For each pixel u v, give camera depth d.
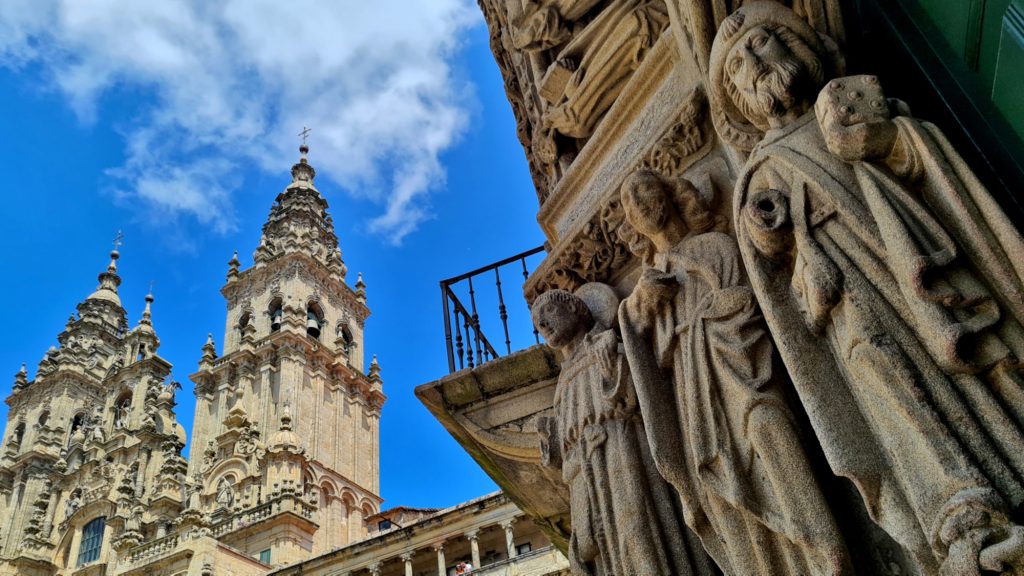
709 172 3.03
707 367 2.40
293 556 33.88
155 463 46.59
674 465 2.44
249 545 34.53
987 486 1.56
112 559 34.81
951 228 1.83
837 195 1.98
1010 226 1.72
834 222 2.00
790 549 2.12
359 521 42.06
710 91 2.80
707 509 2.38
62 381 57.34
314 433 42.81
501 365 4.44
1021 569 1.45
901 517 1.74
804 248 2.01
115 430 50.62
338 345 48.09
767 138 2.30
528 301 4.10
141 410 51.53
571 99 4.04
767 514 2.14
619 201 3.45
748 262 2.22
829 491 2.17
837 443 1.87
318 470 41.09
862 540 2.09
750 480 2.22
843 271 1.91
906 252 1.78
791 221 2.08
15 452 55.38
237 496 38.34
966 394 1.69
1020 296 1.69
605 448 2.89
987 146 2.17
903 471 1.71
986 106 2.15
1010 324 1.70
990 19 2.11
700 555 2.62
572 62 4.02
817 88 2.32
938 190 1.87
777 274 2.18
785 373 2.32
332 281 51.97
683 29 3.00
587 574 2.87
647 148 3.27
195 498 36.19
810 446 2.22
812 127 2.20
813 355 2.03
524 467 4.38
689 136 3.12
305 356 45.91
